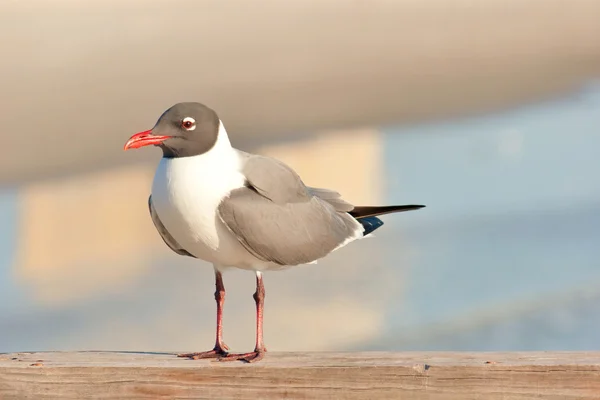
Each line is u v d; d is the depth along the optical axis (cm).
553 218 1633
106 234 1661
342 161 2169
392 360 597
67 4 4316
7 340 1167
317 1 4762
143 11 4291
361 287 1321
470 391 574
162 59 3472
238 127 2588
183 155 720
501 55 3712
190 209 714
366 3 4791
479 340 1144
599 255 1442
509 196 1786
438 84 3166
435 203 1766
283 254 768
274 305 1260
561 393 570
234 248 736
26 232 1633
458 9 4744
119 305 1289
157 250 1560
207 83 3141
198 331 1189
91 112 2709
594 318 1204
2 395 598
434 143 2266
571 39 4022
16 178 2012
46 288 1363
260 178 754
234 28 4084
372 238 1545
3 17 4003
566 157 2078
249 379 588
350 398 582
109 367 595
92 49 3569
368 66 3503
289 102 2908
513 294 1294
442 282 1338
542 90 2998
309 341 1138
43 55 3438
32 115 2645
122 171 2086
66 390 596
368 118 2625
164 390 593
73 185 1944
